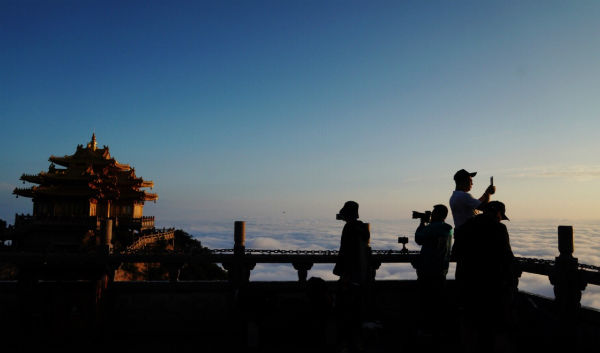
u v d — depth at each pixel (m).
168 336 6.09
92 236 43.84
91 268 5.89
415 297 7.02
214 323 6.35
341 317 4.99
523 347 5.34
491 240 4.60
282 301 5.61
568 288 5.26
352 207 5.30
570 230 5.38
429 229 5.80
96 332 5.77
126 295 6.29
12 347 5.51
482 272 4.57
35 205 50.50
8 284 5.84
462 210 5.60
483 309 4.52
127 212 59.31
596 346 4.84
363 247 5.13
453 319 5.57
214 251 6.55
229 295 6.49
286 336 5.33
